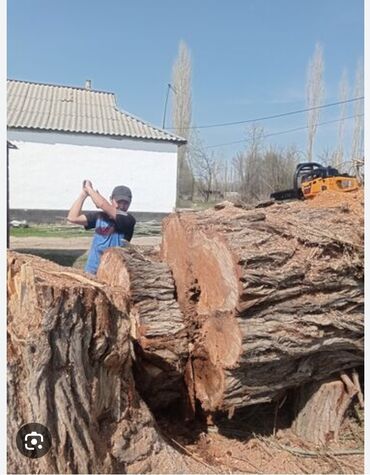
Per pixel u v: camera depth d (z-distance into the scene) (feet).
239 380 7.53
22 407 5.57
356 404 9.15
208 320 7.96
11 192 39.63
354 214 9.36
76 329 5.99
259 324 7.23
